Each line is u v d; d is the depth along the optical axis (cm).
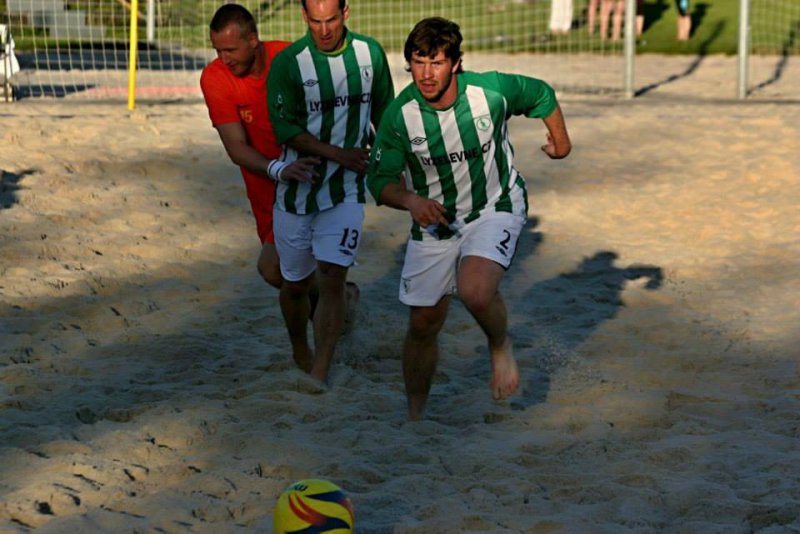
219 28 1198
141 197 2169
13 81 3647
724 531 920
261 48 1239
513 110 1077
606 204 2195
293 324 1323
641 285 1727
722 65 4294
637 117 3061
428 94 1007
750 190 2258
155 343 1436
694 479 1034
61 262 1766
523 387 1299
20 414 1184
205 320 1548
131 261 1786
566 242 1961
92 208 2078
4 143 2522
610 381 1316
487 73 1063
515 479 1029
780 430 1161
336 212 1234
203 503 973
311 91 1181
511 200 1103
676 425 1177
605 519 952
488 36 4966
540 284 1731
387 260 1862
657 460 1087
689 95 3584
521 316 1580
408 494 1002
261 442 1112
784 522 945
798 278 1733
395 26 5072
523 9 5531
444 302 1137
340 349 1430
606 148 2683
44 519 937
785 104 3316
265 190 1296
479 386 1320
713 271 1789
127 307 1576
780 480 1024
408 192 1048
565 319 1566
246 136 1271
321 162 1220
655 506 979
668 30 5131
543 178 2408
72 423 1170
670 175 2405
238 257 1848
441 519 939
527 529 928
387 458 1088
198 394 1258
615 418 1202
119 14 4953
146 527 924
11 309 1541
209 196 2209
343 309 1296
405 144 1057
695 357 1402
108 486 1008
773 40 4831
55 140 2598
